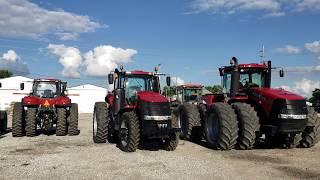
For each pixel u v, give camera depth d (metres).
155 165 7.81
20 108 13.01
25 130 13.20
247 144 9.74
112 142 11.38
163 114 9.24
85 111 41.31
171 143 9.63
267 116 9.88
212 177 6.78
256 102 10.34
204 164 7.94
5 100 37.53
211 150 9.93
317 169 7.50
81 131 15.05
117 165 7.80
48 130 14.61
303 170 7.40
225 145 9.76
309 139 10.27
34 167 7.55
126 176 6.84
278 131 9.55
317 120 10.31
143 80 10.66
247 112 9.78
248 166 7.75
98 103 11.43
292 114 9.42
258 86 11.20
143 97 9.46
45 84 14.28
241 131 9.84
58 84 14.36
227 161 8.30
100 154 9.12
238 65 10.93
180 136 12.49
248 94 10.62
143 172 7.15
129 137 9.30
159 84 10.74
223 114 9.81
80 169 7.40
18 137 12.77
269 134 9.90
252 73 11.23
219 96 11.98
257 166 7.76
